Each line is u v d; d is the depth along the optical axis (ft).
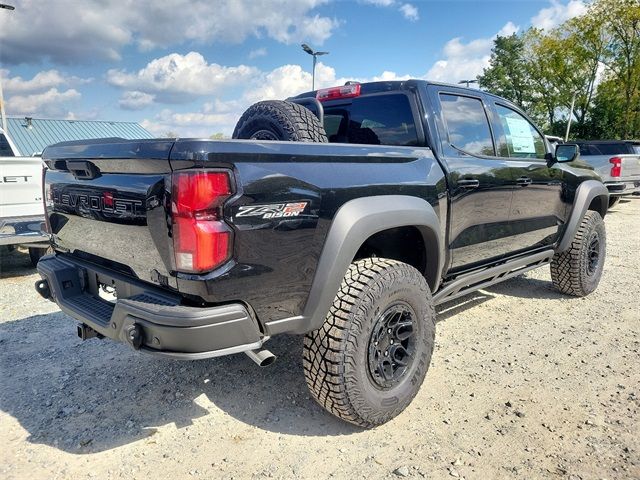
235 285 6.54
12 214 18.16
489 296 16.29
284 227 6.89
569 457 7.63
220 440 8.15
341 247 7.45
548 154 14.03
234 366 10.90
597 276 16.29
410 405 9.19
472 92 11.86
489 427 8.46
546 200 13.65
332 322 7.67
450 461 7.55
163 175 6.50
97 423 8.66
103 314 7.80
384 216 8.08
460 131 11.10
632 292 16.75
